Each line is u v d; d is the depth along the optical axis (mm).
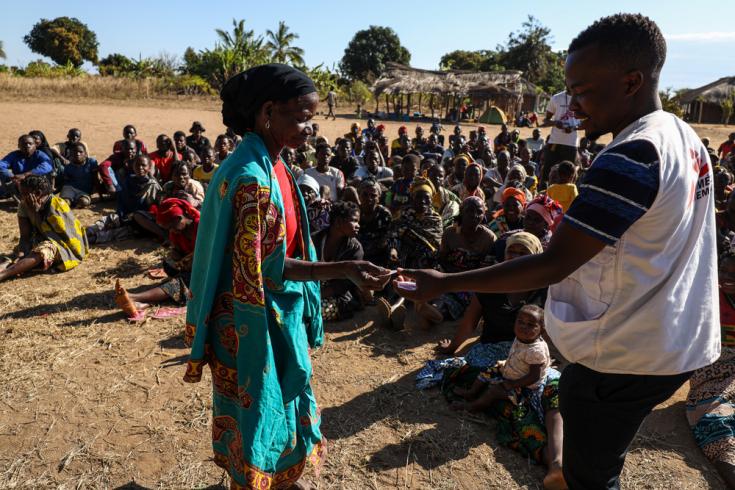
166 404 3633
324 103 43250
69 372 3994
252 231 2096
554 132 8742
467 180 7340
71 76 37844
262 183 2111
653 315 1690
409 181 7562
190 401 3664
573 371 1955
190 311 2377
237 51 43844
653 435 3410
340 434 3367
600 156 1625
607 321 1745
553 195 6801
